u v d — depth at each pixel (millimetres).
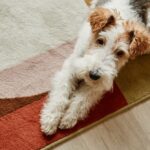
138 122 1094
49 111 1011
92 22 964
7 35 1135
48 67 1112
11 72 1086
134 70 1168
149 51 1158
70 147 1016
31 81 1084
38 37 1149
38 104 1054
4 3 1175
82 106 1024
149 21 1104
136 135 1076
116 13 966
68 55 1141
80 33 1079
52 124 1002
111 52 950
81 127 1043
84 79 996
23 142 1000
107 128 1062
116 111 1089
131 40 950
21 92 1063
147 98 1131
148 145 1072
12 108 1036
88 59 960
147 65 1187
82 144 1027
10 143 995
